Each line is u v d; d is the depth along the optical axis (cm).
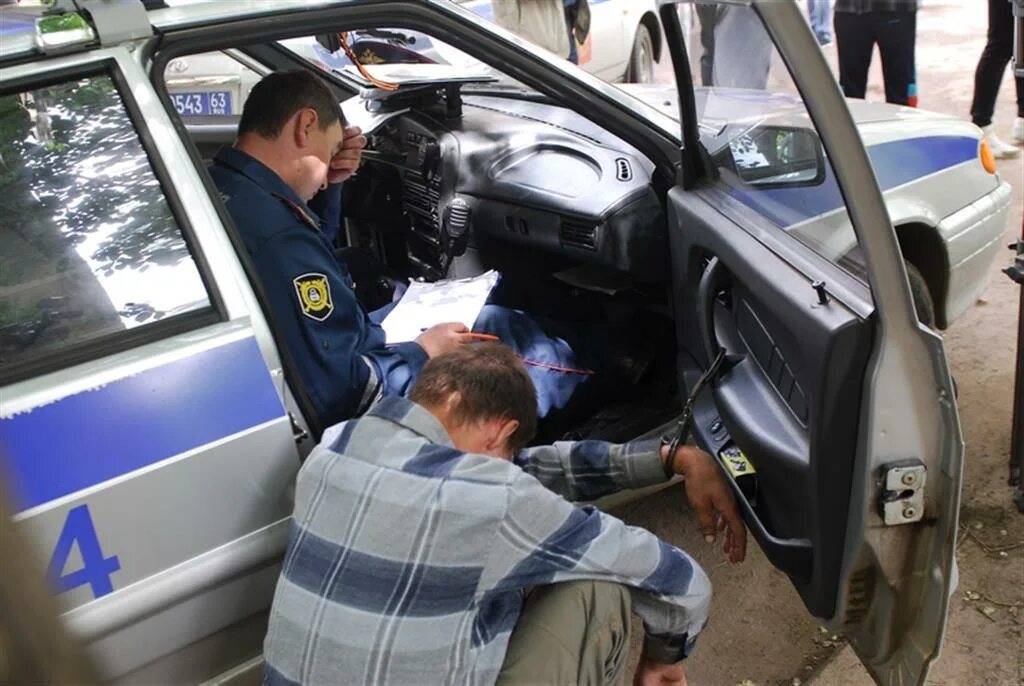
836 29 476
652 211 231
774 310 163
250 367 157
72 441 144
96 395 147
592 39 556
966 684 201
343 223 317
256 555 159
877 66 654
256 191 184
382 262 311
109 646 151
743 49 169
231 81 391
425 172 273
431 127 276
